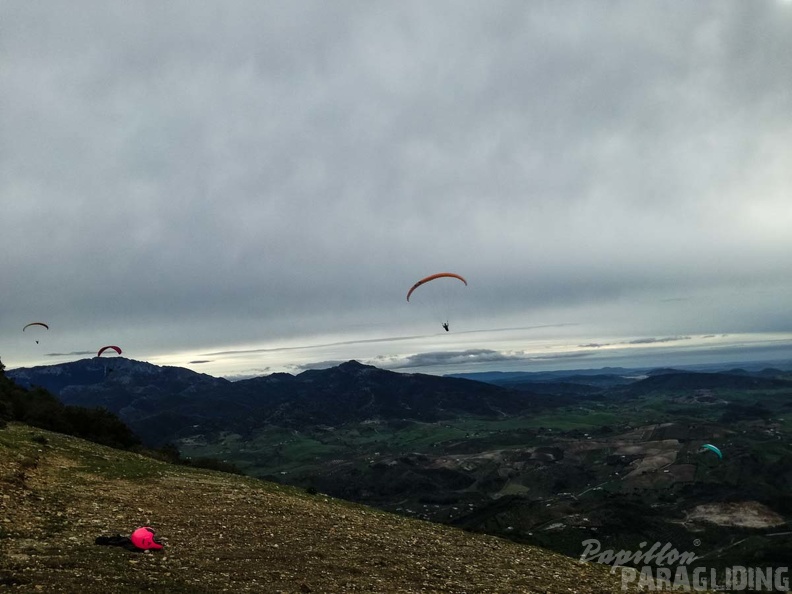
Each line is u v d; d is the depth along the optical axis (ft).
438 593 70.59
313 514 104.78
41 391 194.08
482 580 80.84
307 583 65.05
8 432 123.13
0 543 62.54
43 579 52.19
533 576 88.84
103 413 180.34
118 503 89.61
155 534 76.28
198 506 96.22
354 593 64.28
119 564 60.13
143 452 169.58
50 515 77.36
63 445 125.29
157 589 54.44
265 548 77.71
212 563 67.00
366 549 86.79
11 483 87.10
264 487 125.59
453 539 110.01
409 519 129.59
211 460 178.91
